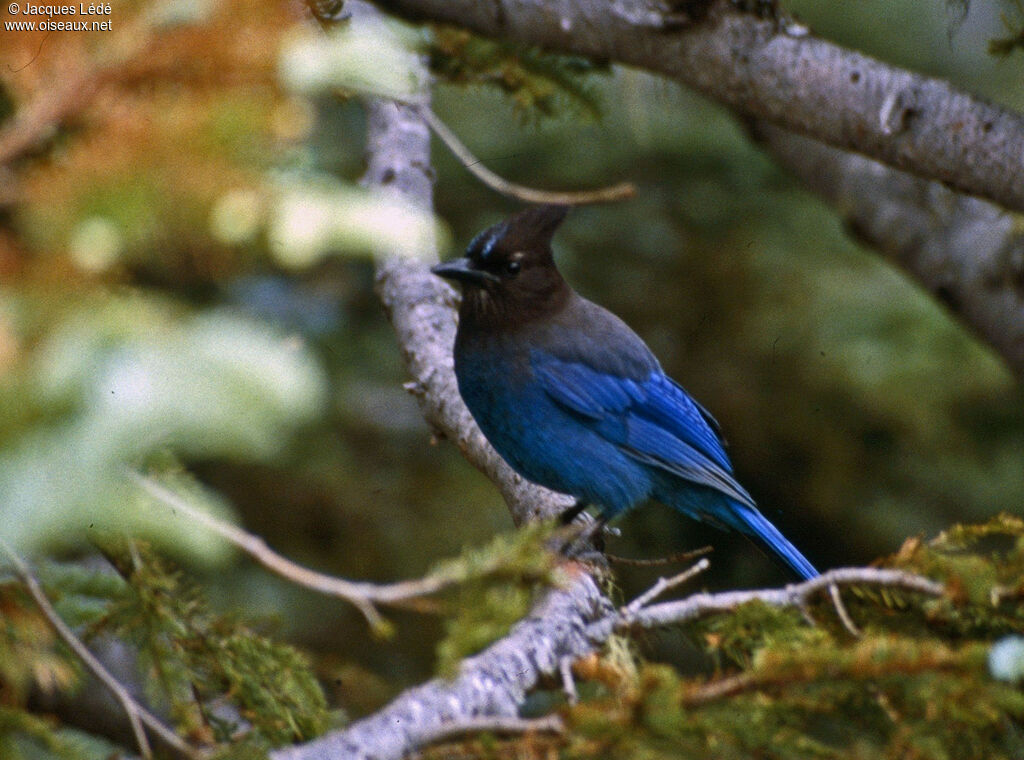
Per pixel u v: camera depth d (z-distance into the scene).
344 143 15.53
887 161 8.55
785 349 18.59
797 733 4.57
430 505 16.77
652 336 18.67
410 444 17.14
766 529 11.05
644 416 10.83
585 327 10.70
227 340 2.74
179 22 2.98
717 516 11.17
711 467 10.91
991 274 11.50
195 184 2.99
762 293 18.80
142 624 5.82
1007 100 18.06
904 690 4.71
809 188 12.73
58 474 2.66
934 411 17.91
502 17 8.66
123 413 2.64
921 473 18.70
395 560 16.31
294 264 2.99
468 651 4.16
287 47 3.04
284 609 15.34
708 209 18.88
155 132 2.98
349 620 15.80
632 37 8.56
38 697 7.88
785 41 8.41
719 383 18.72
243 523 16.09
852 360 17.98
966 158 8.23
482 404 10.38
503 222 10.51
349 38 3.23
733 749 4.48
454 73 9.55
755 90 8.59
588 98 9.58
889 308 18.23
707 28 8.42
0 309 2.83
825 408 18.66
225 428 2.65
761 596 5.95
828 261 19.03
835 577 5.76
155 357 2.70
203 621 6.29
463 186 17.73
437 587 3.89
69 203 2.95
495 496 16.98
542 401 10.41
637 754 4.27
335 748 4.62
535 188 18.27
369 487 16.58
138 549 5.79
